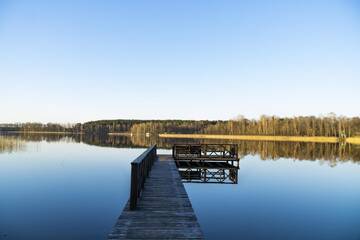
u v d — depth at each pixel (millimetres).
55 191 11797
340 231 7734
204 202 10430
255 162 23141
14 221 8180
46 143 44438
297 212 9391
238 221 8391
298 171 18594
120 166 19109
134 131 114938
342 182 15008
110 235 5246
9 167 18156
